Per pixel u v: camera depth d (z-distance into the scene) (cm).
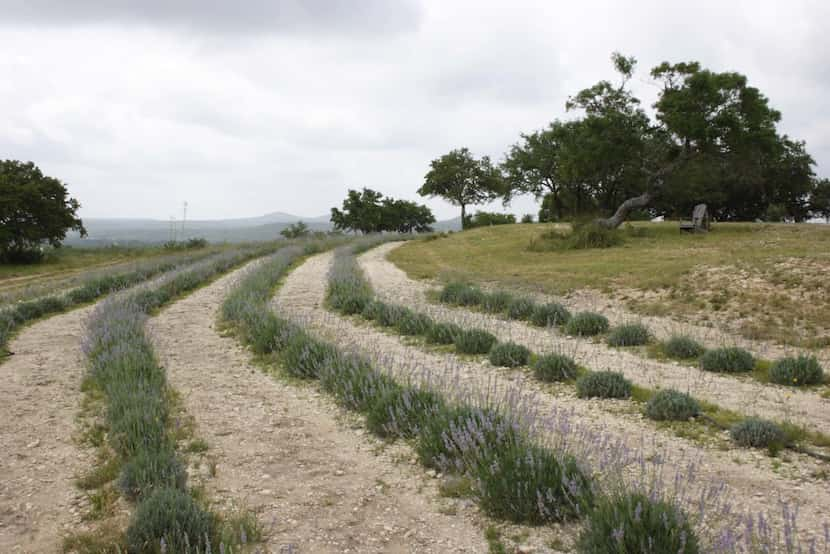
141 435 656
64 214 5356
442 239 4812
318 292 2142
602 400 820
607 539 402
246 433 726
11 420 789
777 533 439
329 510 518
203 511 471
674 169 3503
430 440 617
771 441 630
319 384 950
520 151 5750
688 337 1080
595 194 5250
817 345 1055
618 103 3516
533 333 1304
